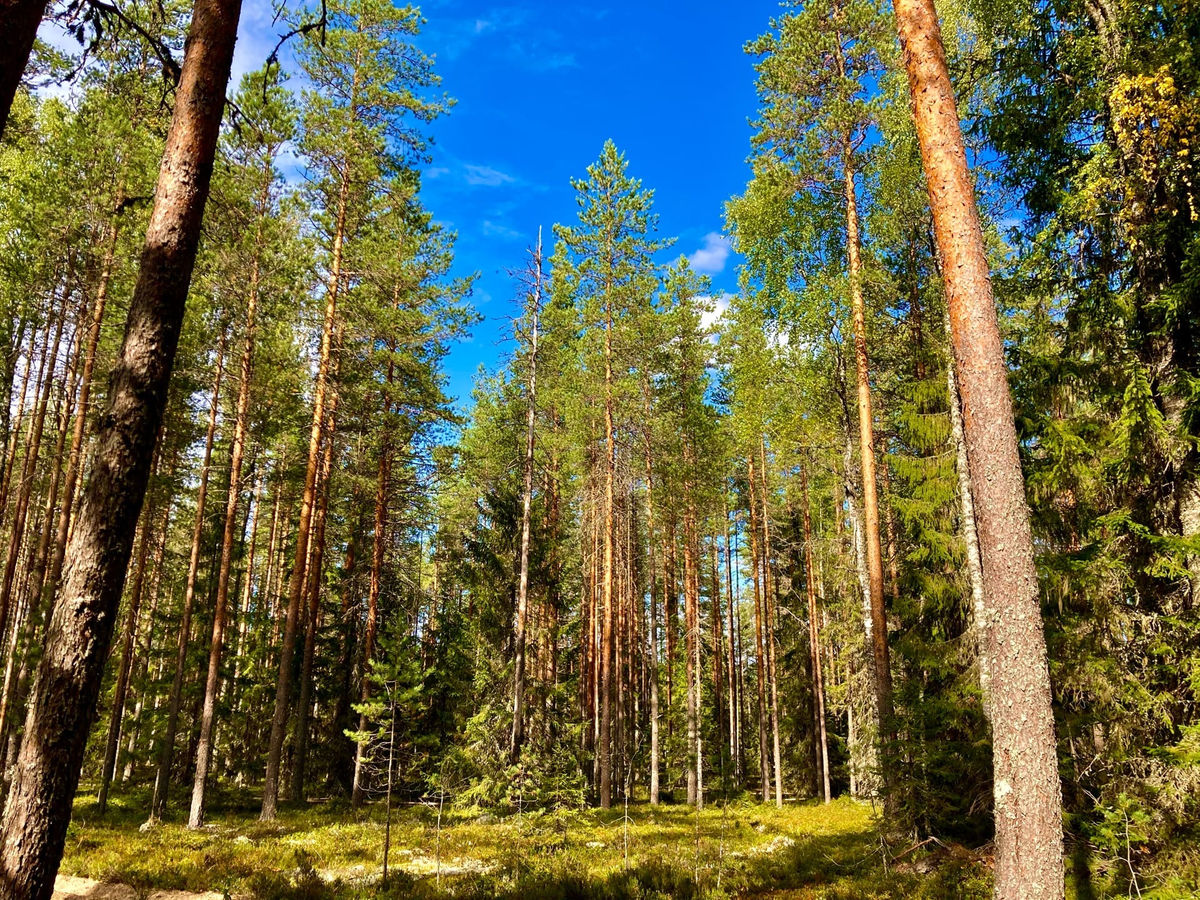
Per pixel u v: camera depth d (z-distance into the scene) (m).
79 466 16.61
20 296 17.16
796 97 14.12
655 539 26.44
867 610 16.72
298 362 20.91
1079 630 8.91
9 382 19.19
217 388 19.14
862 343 13.74
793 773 29.59
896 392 15.29
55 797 3.87
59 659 3.99
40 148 15.86
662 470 25.70
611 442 22.38
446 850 14.20
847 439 17.38
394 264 19.27
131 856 12.24
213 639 16.97
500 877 11.57
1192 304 8.28
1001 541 5.47
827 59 13.90
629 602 29.22
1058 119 9.25
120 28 5.70
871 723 16.44
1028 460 10.30
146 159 15.76
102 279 16.78
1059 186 9.41
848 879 10.78
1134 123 7.79
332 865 12.54
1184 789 7.35
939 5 10.72
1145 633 8.32
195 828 15.86
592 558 28.20
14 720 16.52
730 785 30.11
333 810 19.69
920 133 6.36
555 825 16.36
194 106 4.99
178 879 10.70
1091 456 9.10
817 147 14.03
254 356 18.91
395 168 20.02
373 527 24.25
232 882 10.57
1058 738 8.74
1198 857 6.89
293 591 18.14
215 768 27.20
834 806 22.12
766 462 28.67
